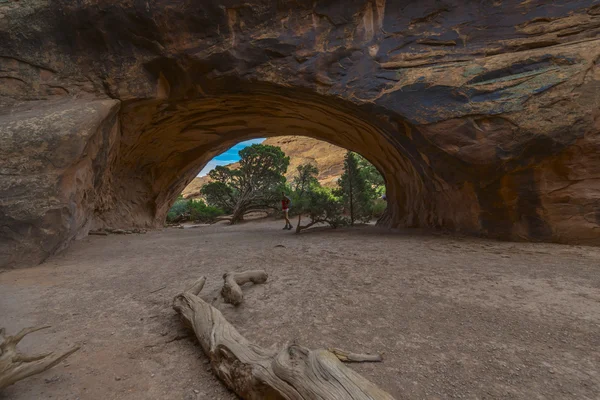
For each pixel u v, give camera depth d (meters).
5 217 5.80
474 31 8.04
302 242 8.53
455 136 7.41
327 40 8.89
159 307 3.50
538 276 4.30
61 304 3.60
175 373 2.20
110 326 2.98
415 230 9.82
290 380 1.72
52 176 6.61
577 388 1.89
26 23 8.62
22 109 8.40
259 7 8.75
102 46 9.08
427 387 1.93
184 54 9.12
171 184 17.73
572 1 7.40
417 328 2.80
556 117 6.47
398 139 9.04
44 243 6.09
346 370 1.71
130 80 9.38
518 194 7.02
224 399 1.91
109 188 12.91
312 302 3.55
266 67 9.16
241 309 3.40
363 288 4.02
